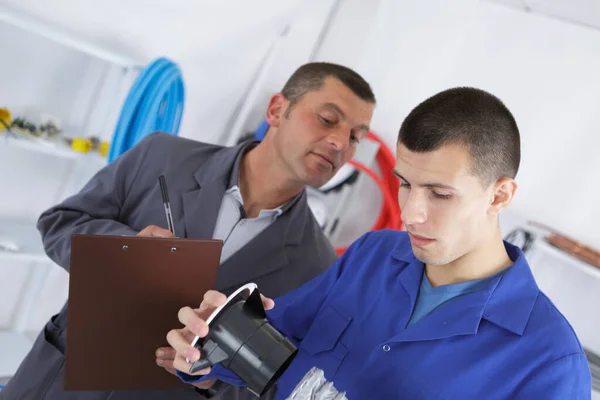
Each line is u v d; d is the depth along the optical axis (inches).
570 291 121.4
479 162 39.8
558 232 122.6
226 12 124.1
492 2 128.6
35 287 118.5
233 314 42.3
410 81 138.2
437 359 44.4
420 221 41.3
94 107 115.3
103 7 110.7
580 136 121.6
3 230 108.6
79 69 111.8
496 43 129.4
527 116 126.0
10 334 119.3
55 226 67.0
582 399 40.8
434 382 43.8
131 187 70.9
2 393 64.5
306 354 52.0
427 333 44.9
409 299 48.8
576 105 121.8
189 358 40.7
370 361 46.8
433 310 46.8
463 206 40.9
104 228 65.1
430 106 41.4
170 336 43.1
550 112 124.1
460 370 43.4
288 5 130.1
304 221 70.3
